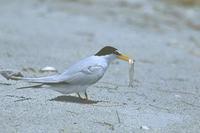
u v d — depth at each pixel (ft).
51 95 36.52
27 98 34.99
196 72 54.65
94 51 61.36
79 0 103.86
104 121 31.60
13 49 58.08
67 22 85.10
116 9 97.50
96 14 93.09
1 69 43.21
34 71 46.11
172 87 44.96
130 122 31.99
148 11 96.78
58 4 101.04
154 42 73.46
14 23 80.48
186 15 95.76
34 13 91.86
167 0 106.83
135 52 63.98
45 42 65.41
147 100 38.40
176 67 56.80
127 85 43.47
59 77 34.17
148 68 54.39
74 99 35.96
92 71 34.35
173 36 80.07
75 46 64.08
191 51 68.90
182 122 33.17
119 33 78.28
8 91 36.55
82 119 31.58
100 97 37.63
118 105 35.58
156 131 30.78
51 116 31.60
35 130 29.25
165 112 35.29
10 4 101.14
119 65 54.60
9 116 30.99
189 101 39.58
